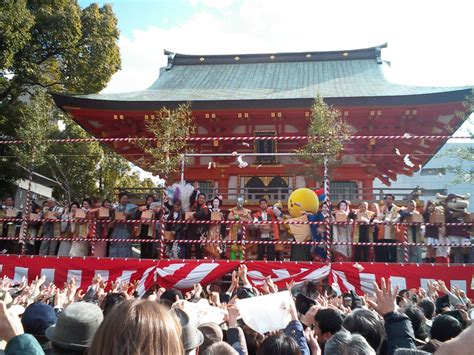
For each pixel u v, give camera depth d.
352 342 2.92
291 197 11.70
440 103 16.02
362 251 11.07
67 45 21.38
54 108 23.64
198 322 4.46
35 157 16.73
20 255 10.74
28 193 11.56
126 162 26.62
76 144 23.89
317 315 4.34
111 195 26.55
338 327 4.23
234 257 11.78
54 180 26.31
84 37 22.62
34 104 19.89
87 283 10.45
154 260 10.44
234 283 7.30
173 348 1.79
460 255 11.13
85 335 2.69
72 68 22.84
